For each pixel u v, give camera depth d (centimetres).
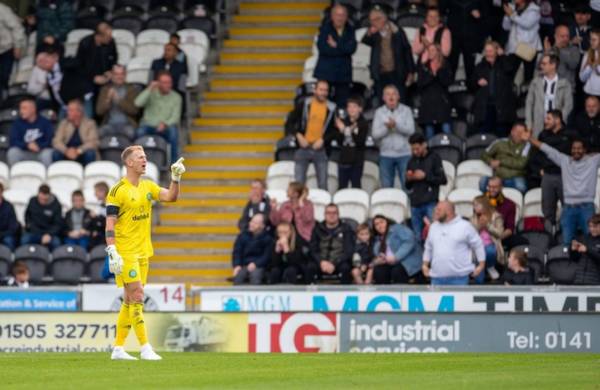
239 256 7456
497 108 8138
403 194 7831
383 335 6103
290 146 8294
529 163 7775
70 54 9431
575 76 8269
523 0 8394
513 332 6062
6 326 6266
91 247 7781
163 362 4706
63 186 8306
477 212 7150
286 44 9656
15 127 8519
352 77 8694
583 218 7488
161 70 8706
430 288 6544
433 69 8188
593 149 7831
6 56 9300
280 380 3962
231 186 8638
